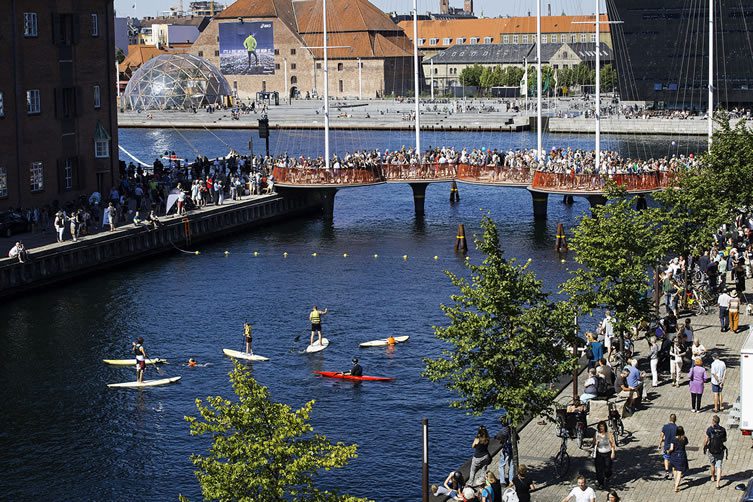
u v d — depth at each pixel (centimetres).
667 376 6306
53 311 8731
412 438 5947
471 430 6066
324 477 5434
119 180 12669
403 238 11862
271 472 3516
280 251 11169
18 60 10931
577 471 4891
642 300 6025
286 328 8206
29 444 6006
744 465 4897
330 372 7088
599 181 11694
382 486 5331
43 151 11325
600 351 6306
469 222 12838
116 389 6888
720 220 7844
